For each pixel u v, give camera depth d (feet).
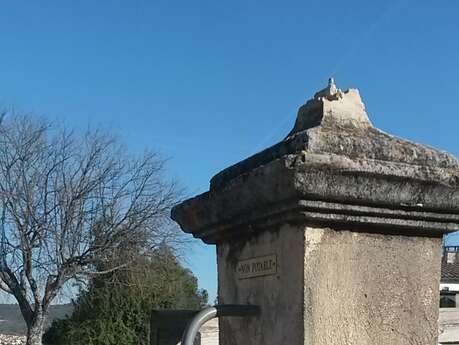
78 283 76.28
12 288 74.38
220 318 9.45
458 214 8.23
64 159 74.95
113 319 75.92
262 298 8.36
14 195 72.38
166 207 77.92
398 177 7.68
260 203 8.08
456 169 8.25
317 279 7.66
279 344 7.93
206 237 9.87
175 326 12.56
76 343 74.18
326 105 8.13
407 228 8.11
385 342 7.88
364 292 7.87
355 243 7.89
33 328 74.59
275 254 8.16
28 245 73.72
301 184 7.31
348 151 7.75
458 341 36.32
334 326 7.66
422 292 8.18
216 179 9.64
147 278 76.74
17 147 73.05
